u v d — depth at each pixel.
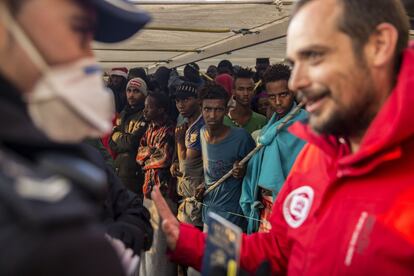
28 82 0.74
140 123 4.23
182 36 3.68
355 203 1.18
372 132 1.12
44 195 0.60
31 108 0.75
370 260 1.12
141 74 5.31
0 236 0.56
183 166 3.54
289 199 1.44
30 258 0.56
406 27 1.18
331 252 1.21
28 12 0.70
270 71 2.83
